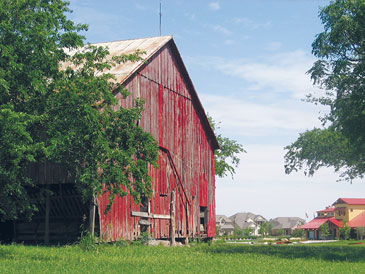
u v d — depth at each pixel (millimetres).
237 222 198250
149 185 23891
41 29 19562
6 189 19391
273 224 192125
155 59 34656
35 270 14797
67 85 20578
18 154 17547
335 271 17203
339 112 33031
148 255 21328
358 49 29328
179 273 15109
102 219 26859
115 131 23297
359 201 116562
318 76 34438
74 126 20453
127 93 24844
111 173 21734
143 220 31219
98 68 23906
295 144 61438
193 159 40281
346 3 28750
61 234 29047
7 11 19891
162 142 34875
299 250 30109
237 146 62906
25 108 19766
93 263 17172
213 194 44438
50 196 28078
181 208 37219
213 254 23984
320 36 29891
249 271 16219
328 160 57531
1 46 18375
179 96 38375
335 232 113312
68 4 22484
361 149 33125
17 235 29766
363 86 28547
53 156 20062
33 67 19922
